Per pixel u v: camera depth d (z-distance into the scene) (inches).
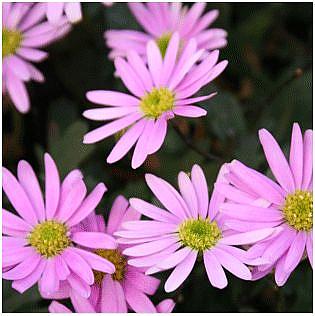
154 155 9.4
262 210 7.4
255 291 8.7
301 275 8.7
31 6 9.7
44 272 7.5
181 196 7.8
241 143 9.5
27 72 9.4
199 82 8.3
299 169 7.6
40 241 7.7
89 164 9.8
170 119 8.6
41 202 8.0
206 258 7.4
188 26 9.8
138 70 8.7
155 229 7.6
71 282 7.3
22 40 9.6
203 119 10.0
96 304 7.5
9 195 8.0
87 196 8.2
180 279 7.3
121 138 8.3
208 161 9.6
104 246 7.5
